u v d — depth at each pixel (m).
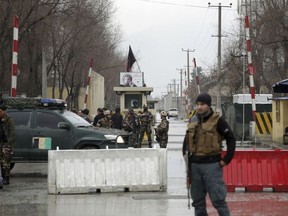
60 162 16.75
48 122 22.22
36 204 14.88
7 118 18.30
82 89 85.06
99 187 16.78
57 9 43.75
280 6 50.56
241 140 44.06
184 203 14.84
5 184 18.75
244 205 14.55
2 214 13.45
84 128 22.17
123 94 49.25
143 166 17.08
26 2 37.44
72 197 16.08
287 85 32.78
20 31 38.62
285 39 49.25
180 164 25.67
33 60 47.09
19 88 52.31
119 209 14.06
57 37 53.22
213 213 13.27
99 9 58.50
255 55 64.06
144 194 16.47
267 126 48.19
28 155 22.02
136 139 33.38
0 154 18.42
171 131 67.12
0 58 39.16
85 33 56.12
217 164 10.49
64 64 64.62
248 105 46.97
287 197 15.91
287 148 35.66
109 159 17.00
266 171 17.09
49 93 80.50
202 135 10.50
